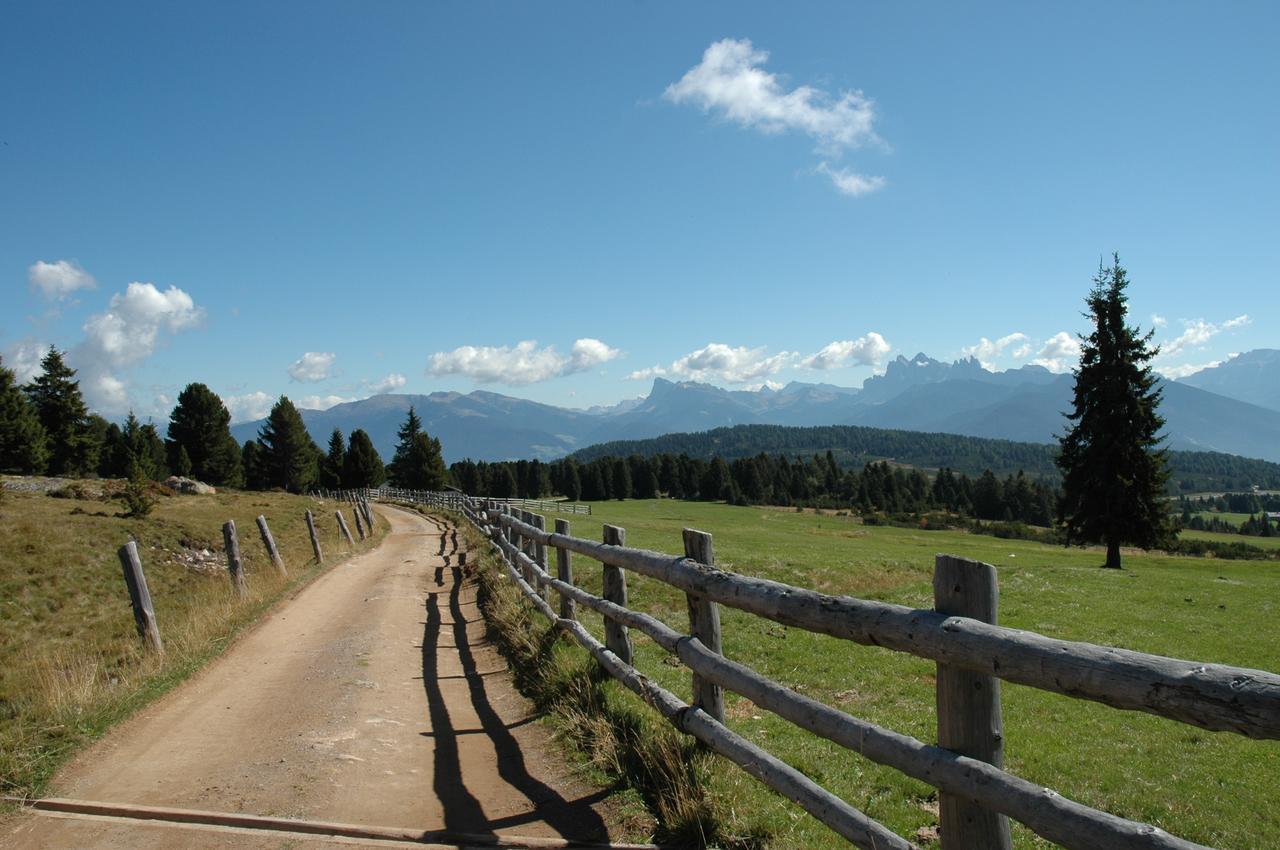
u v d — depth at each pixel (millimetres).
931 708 7961
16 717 6473
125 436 86062
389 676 7910
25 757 5137
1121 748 6969
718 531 49438
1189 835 5137
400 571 18172
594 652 6719
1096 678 2127
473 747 5656
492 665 8430
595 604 6918
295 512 39312
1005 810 2410
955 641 2611
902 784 5414
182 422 86688
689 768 4547
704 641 4840
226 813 4348
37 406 68562
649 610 13797
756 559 21875
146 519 25062
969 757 2643
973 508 128750
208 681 7629
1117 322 34188
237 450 91188
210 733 5914
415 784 4902
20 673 11000
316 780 4906
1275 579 24984
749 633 11953
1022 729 7582
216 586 18109
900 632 2877
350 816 4359
